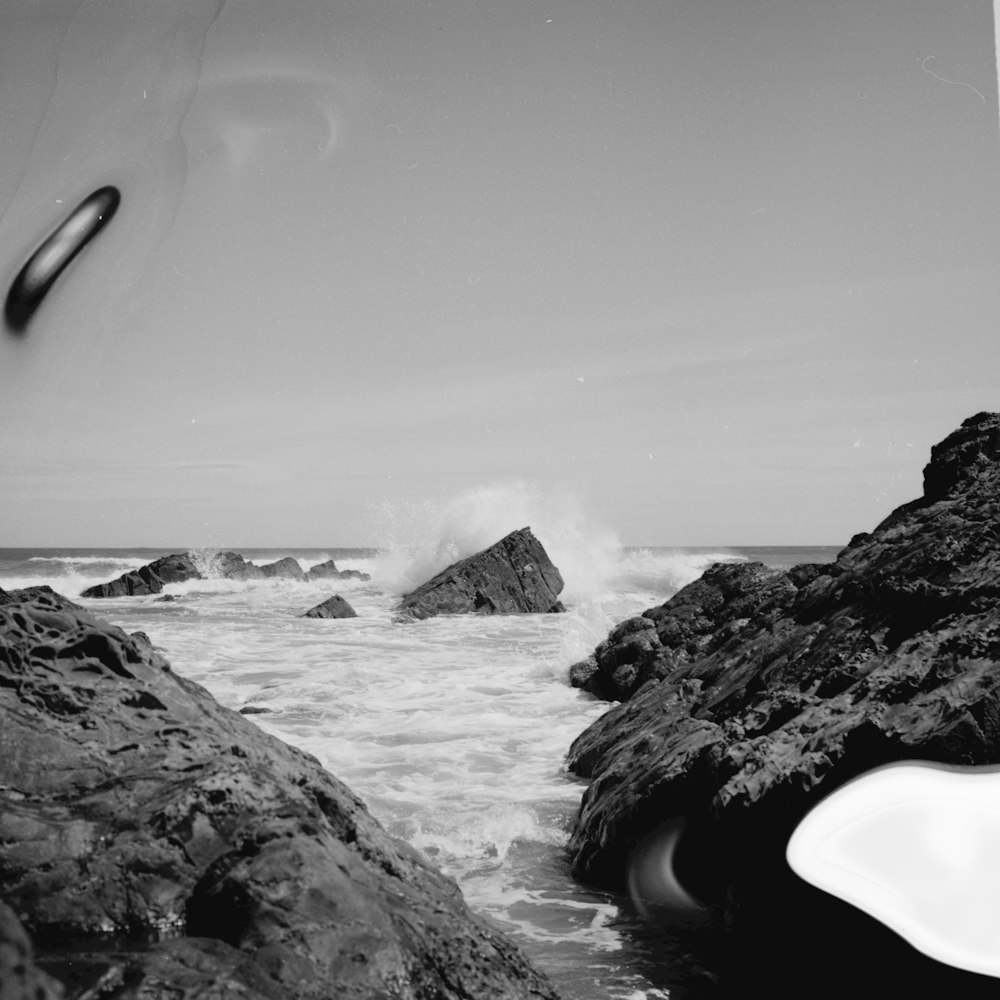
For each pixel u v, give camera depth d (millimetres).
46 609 2846
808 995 3197
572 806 5512
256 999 1760
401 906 2199
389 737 7367
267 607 21109
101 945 1889
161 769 2383
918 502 5496
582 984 3367
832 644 4441
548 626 16312
